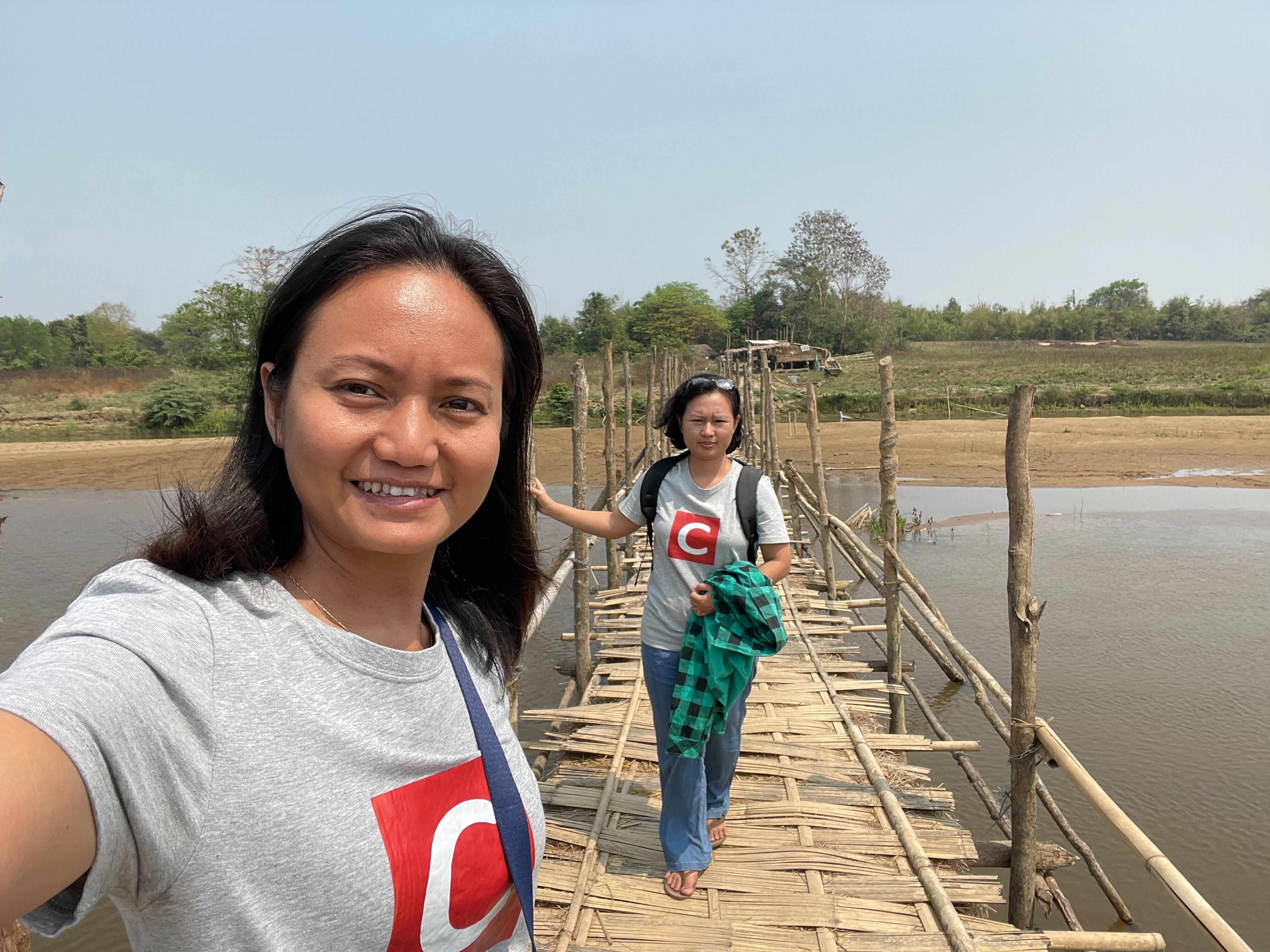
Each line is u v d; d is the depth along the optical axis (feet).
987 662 24.75
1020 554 10.02
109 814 2.07
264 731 2.43
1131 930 13.57
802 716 14.74
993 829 16.61
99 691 2.11
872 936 8.95
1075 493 57.41
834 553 41.16
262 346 2.99
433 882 2.83
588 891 9.75
